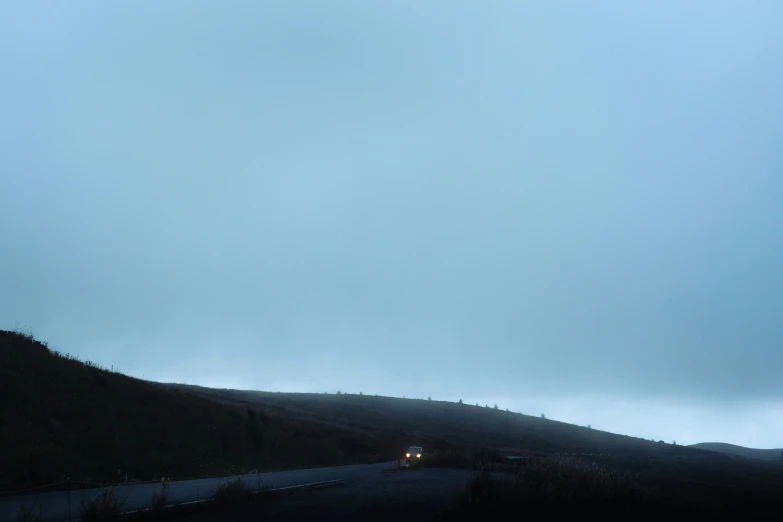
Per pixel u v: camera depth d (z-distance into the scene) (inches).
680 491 1165.7
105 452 1205.7
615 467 2028.8
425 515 731.4
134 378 1777.8
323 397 5831.7
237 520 692.7
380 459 2519.7
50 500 829.2
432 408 6087.6
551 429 5949.8
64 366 1446.9
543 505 706.2
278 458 1851.6
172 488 1039.6
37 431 1133.1
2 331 1476.4
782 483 1899.6
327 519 703.1
